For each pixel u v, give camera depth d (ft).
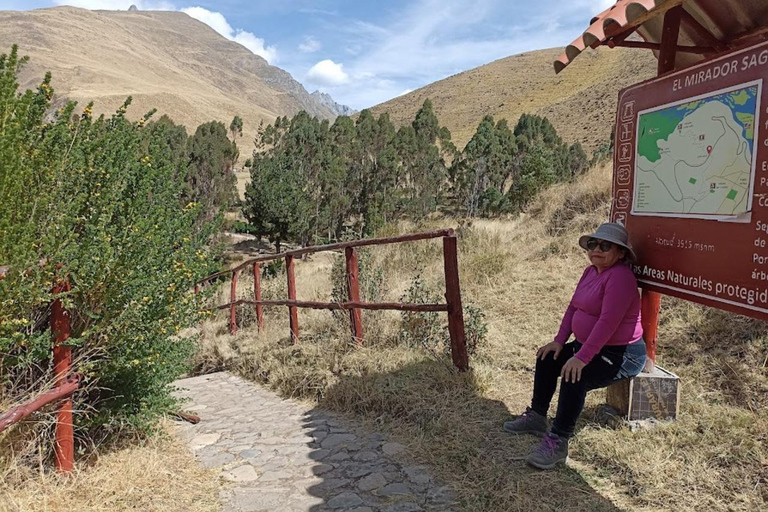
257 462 12.57
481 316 19.15
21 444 10.32
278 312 28.45
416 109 443.73
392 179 151.53
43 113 11.06
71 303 10.41
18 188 9.14
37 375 11.25
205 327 29.43
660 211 11.21
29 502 9.43
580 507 9.82
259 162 139.54
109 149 11.96
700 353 14.96
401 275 29.27
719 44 12.59
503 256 27.68
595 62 405.80
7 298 9.23
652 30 14.01
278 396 17.95
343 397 15.71
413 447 12.50
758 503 9.43
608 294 11.12
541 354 12.48
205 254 14.76
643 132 11.79
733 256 9.34
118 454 12.31
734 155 9.33
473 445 12.24
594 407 13.41
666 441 11.44
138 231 11.02
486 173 164.45
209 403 17.88
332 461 12.33
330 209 143.23
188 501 10.77
